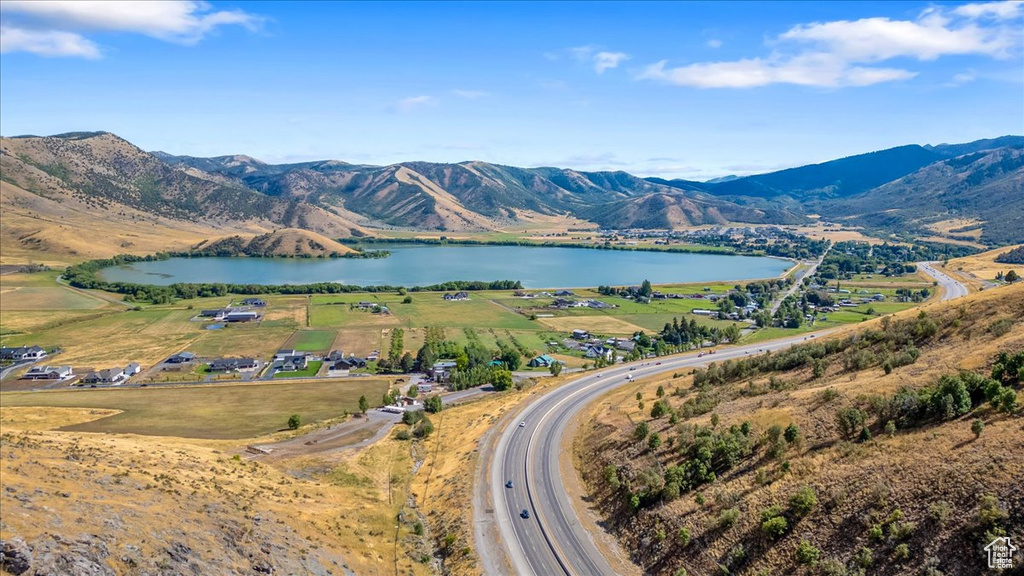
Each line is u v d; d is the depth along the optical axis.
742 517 74.75
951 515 60.31
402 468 117.38
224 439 137.12
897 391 85.81
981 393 74.94
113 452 92.62
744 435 90.56
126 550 55.22
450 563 80.88
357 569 72.69
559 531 86.31
